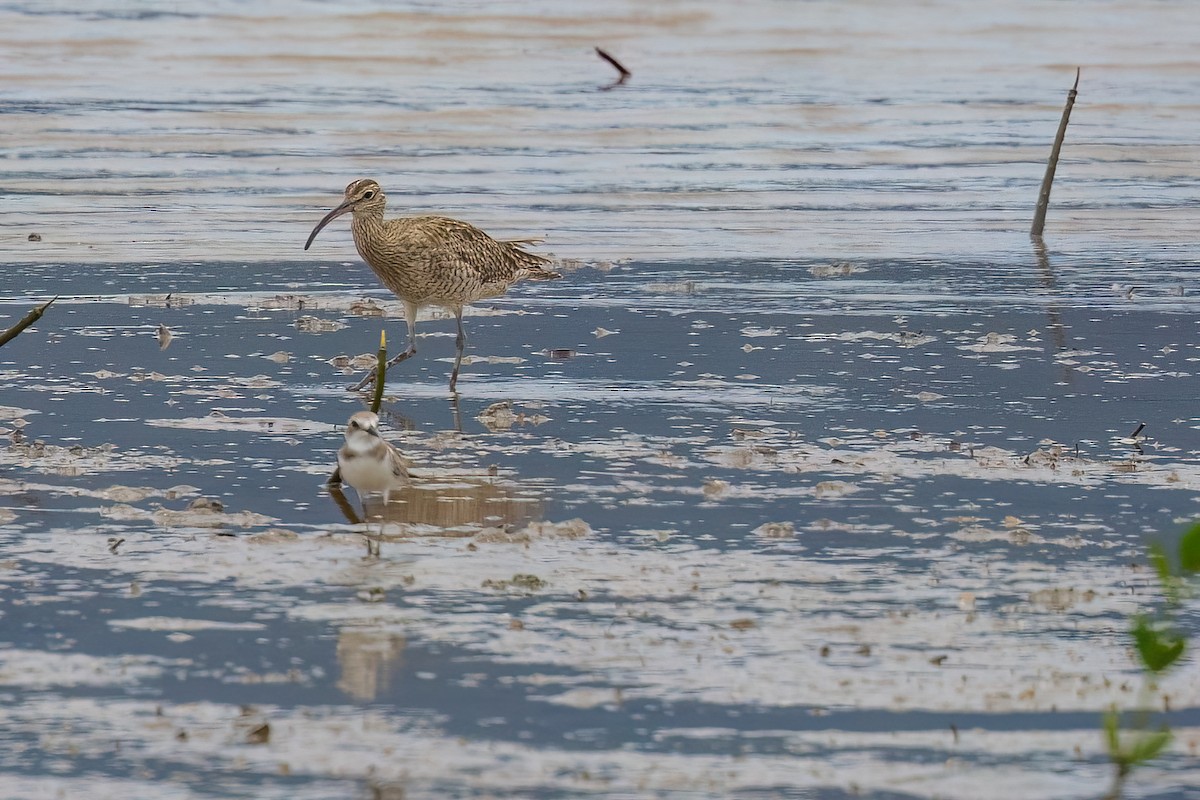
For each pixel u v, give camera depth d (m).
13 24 45.25
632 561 10.64
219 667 8.93
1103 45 46.31
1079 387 15.60
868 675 8.90
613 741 8.13
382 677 8.82
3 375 15.54
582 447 13.44
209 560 10.53
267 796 7.53
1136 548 11.02
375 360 16.66
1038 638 9.43
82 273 20.41
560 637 9.36
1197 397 15.24
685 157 30.17
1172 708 8.55
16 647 9.13
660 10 51.53
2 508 11.48
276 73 38.78
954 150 31.33
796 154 30.75
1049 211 25.80
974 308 19.19
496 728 8.26
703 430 14.03
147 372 15.79
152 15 47.62
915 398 15.18
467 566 10.50
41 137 30.33
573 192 26.61
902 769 7.88
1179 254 22.62
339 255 22.06
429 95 36.25
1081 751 8.09
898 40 46.81
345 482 12.20
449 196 26.00
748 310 19.03
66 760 7.84
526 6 51.59
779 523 11.41
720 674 8.90
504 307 19.19
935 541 11.12
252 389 15.34
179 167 27.95
